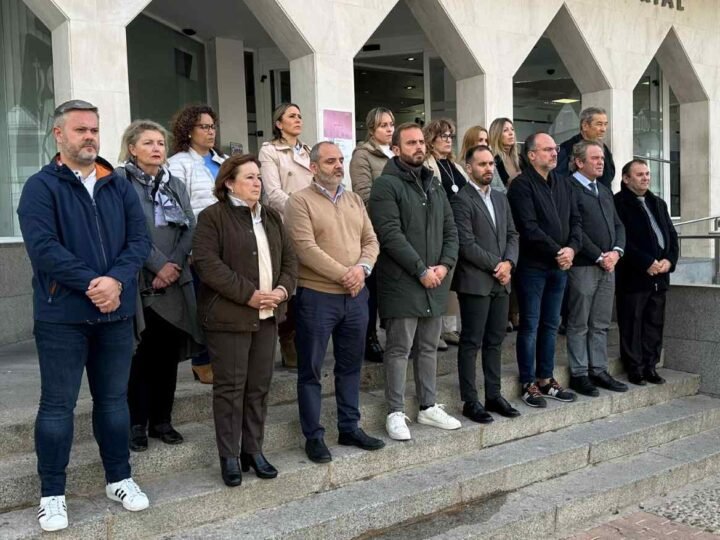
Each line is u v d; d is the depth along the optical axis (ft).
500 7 26.50
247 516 11.56
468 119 27.07
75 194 9.97
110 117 18.25
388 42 35.76
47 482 10.07
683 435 17.46
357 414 13.47
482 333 15.08
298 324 12.75
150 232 11.82
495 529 12.29
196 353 12.32
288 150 15.43
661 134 41.01
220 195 11.69
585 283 17.04
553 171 16.60
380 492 12.55
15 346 19.65
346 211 13.12
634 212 18.15
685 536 13.17
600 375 17.92
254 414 11.93
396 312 13.69
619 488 14.28
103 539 10.32
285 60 35.22
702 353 19.76
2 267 19.79
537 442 15.35
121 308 10.17
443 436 14.23
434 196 13.97
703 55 33.60
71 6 17.65
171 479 11.80
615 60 30.07
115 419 10.53
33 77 23.13
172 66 31.73
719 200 35.12
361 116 37.73
